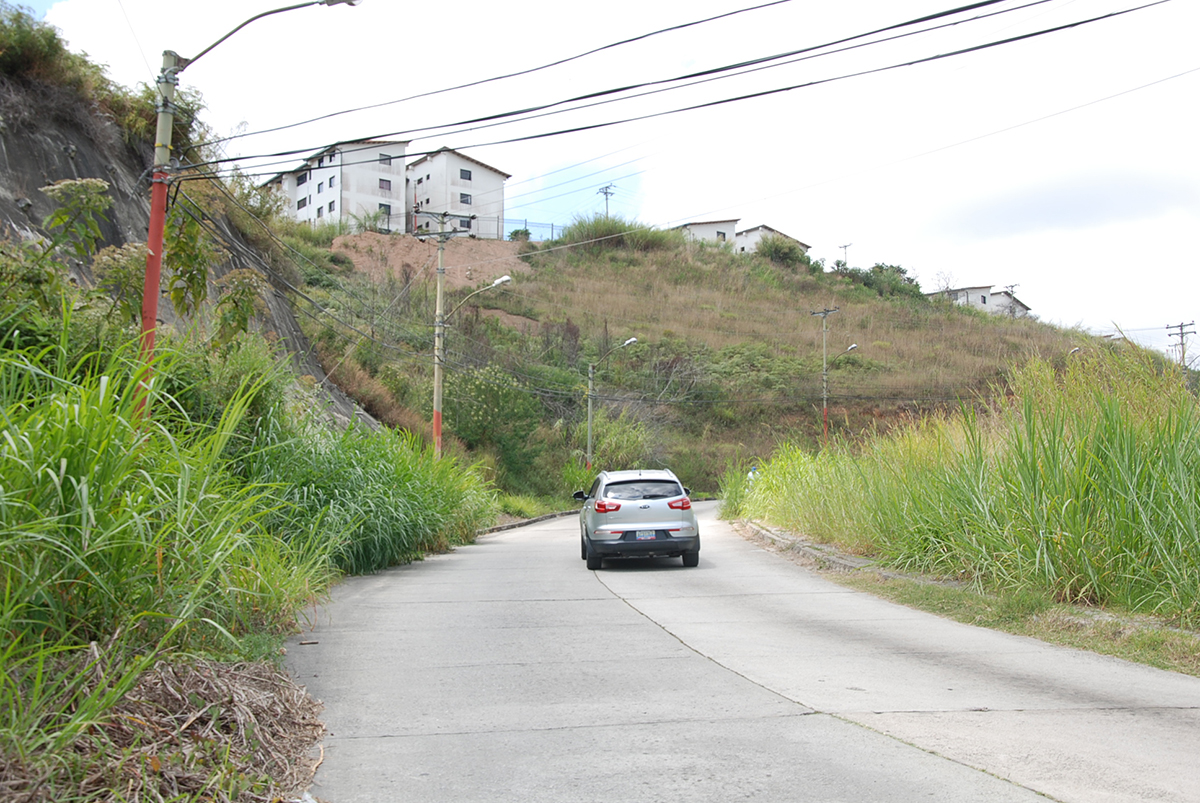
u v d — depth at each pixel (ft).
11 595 14.69
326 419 48.14
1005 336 220.43
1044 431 31.73
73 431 16.37
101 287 34.88
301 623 28.76
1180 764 14.23
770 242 285.23
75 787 10.91
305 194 251.19
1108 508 28.55
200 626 19.35
